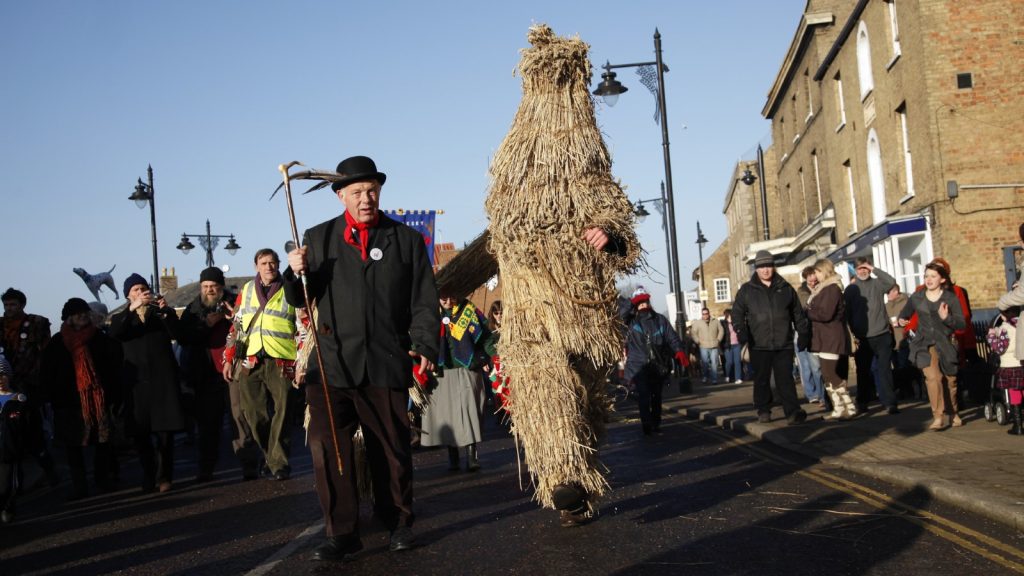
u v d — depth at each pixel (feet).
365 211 17.15
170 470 28.58
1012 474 20.85
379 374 16.70
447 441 28.50
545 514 20.26
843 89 79.56
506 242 18.16
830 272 35.91
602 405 18.76
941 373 30.14
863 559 15.30
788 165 108.47
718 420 39.50
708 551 16.21
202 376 30.14
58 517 24.77
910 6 59.52
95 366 28.48
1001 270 56.54
